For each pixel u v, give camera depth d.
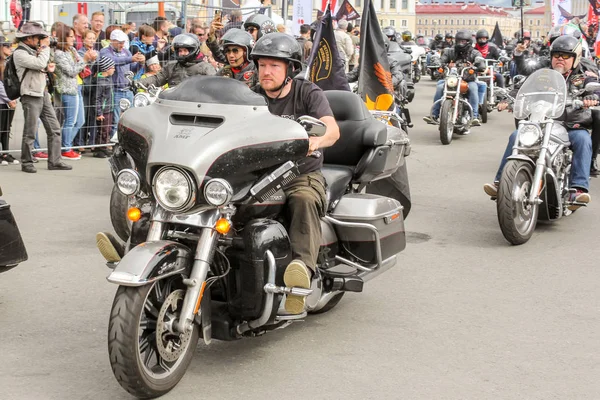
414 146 13.12
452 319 5.30
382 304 5.58
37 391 4.18
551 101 7.25
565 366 4.56
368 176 5.70
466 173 10.66
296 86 4.83
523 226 7.14
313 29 15.05
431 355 4.70
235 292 4.30
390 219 5.19
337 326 5.16
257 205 4.30
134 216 4.11
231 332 4.29
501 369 4.51
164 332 4.04
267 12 15.47
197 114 4.09
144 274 3.78
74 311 5.36
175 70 8.84
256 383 4.30
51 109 10.27
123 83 11.40
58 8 15.53
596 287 5.99
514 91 7.85
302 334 5.01
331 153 5.75
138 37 11.91
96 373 4.41
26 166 10.16
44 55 9.95
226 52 7.68
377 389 4.24
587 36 23.22
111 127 11.44
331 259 5.00
